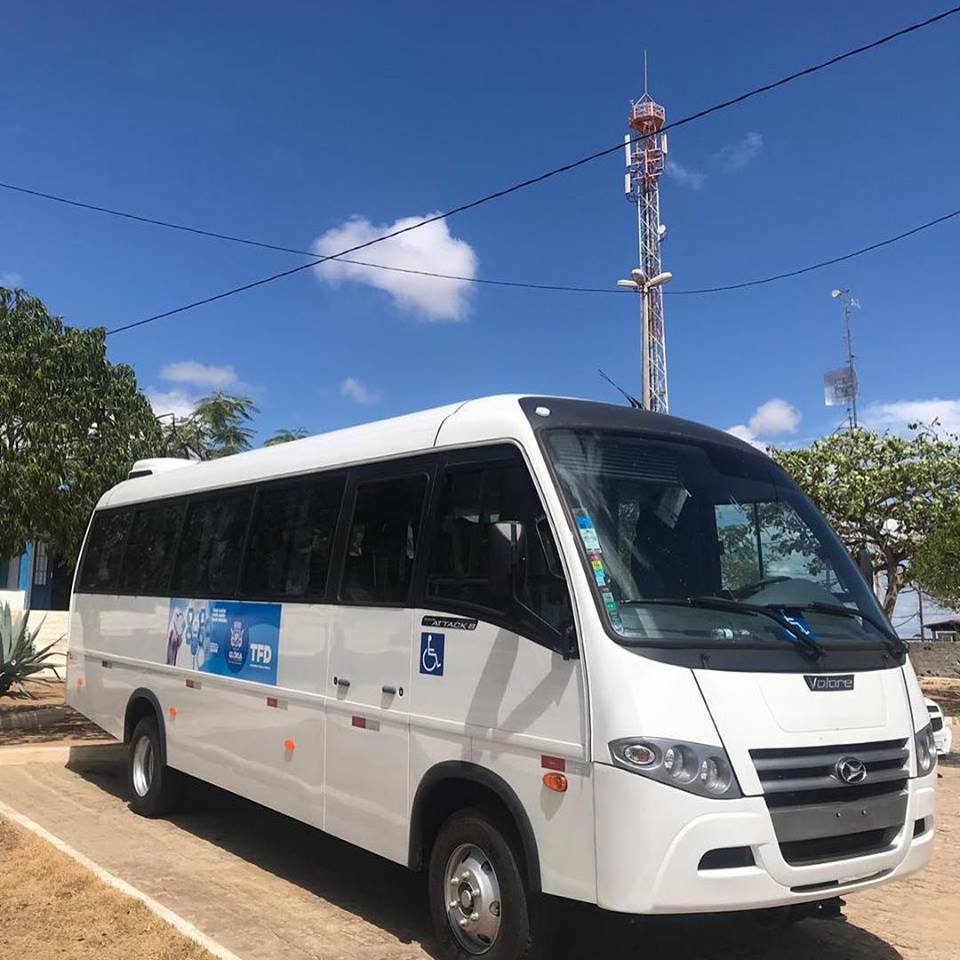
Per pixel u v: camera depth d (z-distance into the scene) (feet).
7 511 36.19
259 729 21.47
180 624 25.64
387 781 17.33
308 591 20.40
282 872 21.66
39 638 68.49
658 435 17.06
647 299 67.67
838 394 89.97
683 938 17.84
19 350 37.73
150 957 15.47
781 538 17.22
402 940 17.39
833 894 13.89
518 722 14.71
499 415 16.48
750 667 14.06
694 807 12.84
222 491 25.08
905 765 15.16
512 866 14.64
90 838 24.36
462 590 16.30
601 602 13.98
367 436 19.97
